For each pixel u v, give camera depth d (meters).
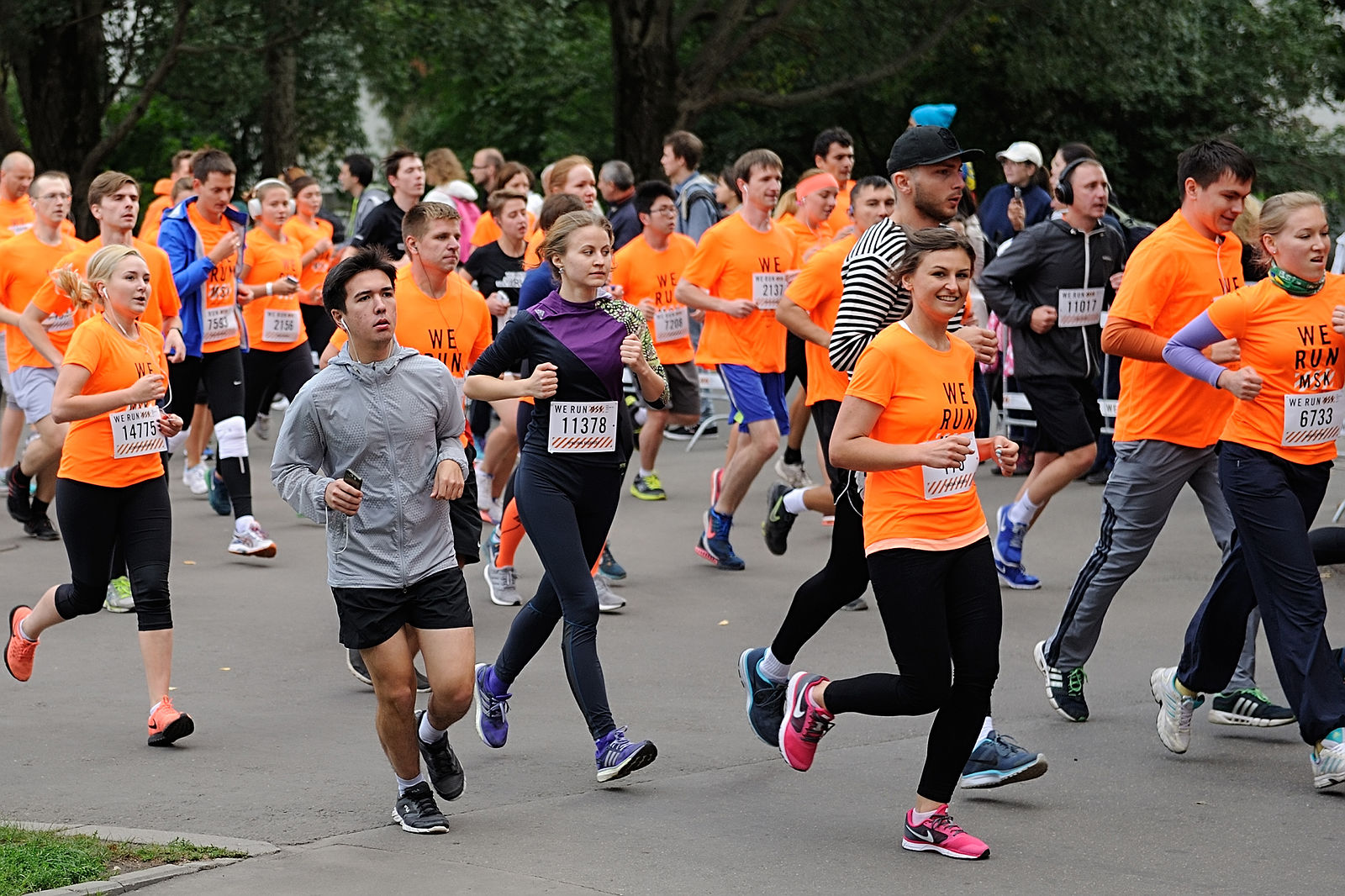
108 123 34.81
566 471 7.26
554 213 9.03
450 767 6.61
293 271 13.81
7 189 14.80
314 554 12.36
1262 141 31.58
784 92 33.16
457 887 5.65
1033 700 8.37
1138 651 9.30
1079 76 30.08
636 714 8.16
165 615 7.72
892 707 6.20
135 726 7.89
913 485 6.02
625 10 28.30
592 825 6.41
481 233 17.30
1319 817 6.52
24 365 11.97
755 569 11.76
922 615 6.00
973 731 6.04
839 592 6.98
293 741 7.65
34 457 12.09
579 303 7.45
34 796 6.77
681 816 6.54
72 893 5.41
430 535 6.28
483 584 11.30
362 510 6.18
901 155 6.64
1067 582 11.18
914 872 5.88
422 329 9.09
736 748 7.57
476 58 31.27
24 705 8.27
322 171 39.25
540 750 7.54
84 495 7.83
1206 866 5.96
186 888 5.59
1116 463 7.88
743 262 11.75
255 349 13.38
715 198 17.64
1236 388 6.84
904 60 29.25
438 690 6.24
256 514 14.06
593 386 7.28
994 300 10.71
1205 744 7.59
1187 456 7.77
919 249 5.98
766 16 28.97
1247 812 6.59
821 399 9.69
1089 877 5.84
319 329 18.11
